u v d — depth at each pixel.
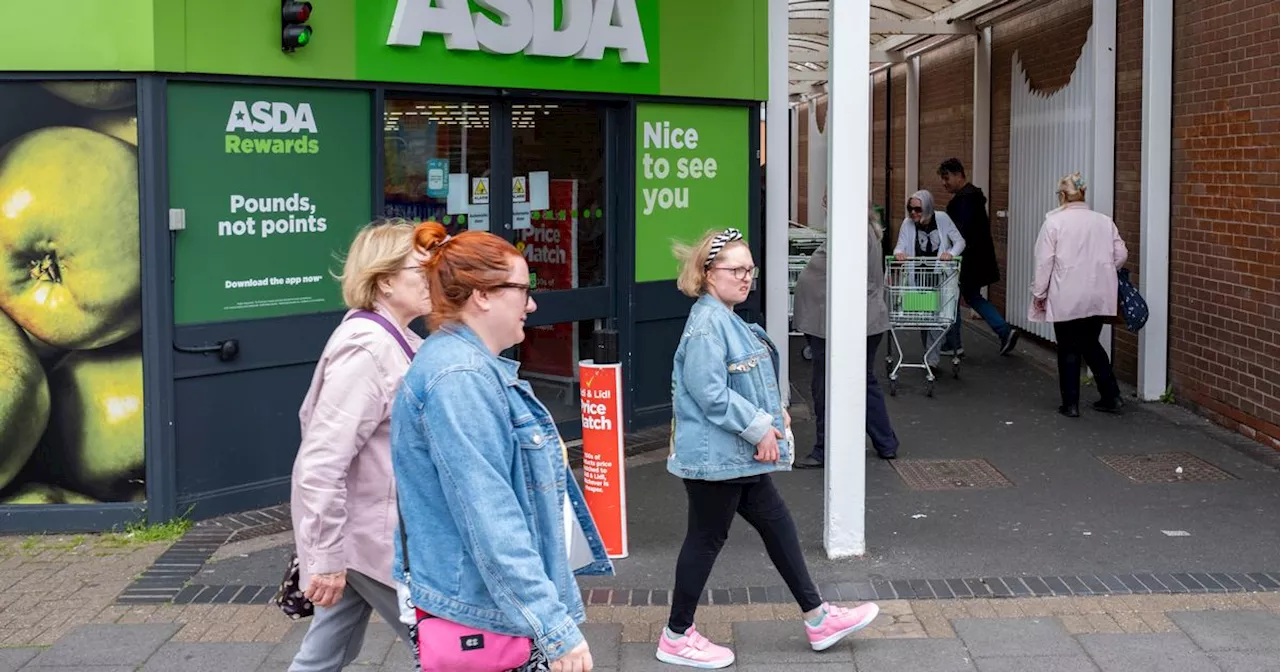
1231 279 9.30
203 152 7.20
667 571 6.54
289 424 7.73
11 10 6.92
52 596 6.22
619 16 9.28
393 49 8.00
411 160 8.33
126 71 6.90
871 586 6.20
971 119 17.00
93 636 5.68
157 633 5.72
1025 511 7.48
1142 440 9.23
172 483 7.23
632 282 9.65
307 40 7.38
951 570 6.42
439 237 3.82
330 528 3.78
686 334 5.19
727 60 10.09
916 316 11.18
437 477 3.12
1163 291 10.41
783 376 10.59
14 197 7.10
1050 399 10.90
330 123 7.79
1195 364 10.00
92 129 7.01
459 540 3.11
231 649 5.52
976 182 16.33
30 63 6.93
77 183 7.05
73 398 7.20
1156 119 10.24
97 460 7.22
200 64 7.06
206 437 7.36
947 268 11.18
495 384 3.10
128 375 7.14
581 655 3.03
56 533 7.22
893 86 22.94
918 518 7.38
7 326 7.18
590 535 3.59
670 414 10.08
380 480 3.93
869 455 9.00
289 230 7.63
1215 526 7.11
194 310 7.25
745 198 10.47
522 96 8.86
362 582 3.97
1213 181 9.57
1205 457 8.67
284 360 7.66
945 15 16.27
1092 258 9.78
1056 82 13.24
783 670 5.22
